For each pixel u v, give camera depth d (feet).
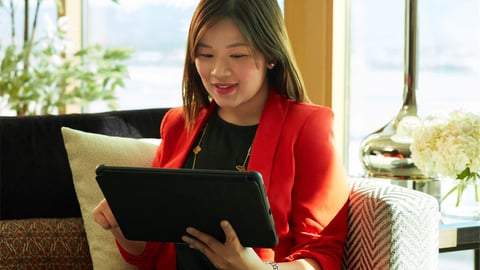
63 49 11.94
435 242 5.77
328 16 9.05
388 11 8.72
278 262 5.91
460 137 6.65
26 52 11.85
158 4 12.44
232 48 5.78
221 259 5.04
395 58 8.66
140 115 7.69
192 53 5.94
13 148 7.29
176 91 12.29
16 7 13.17
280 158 5.92
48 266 6.86
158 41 12.48
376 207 5.66
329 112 6.14
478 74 7.77
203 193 4.75
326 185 5.87
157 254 6.27
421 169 6.91
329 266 5.69
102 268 6.66
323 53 9.12
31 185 7.23
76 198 7.24
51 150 7.32
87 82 12.14
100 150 6.93
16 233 6.84
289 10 9.38
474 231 6.77
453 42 8.07
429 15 8.38
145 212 5.01
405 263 5.60
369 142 7.51
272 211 5.81
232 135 6.18
